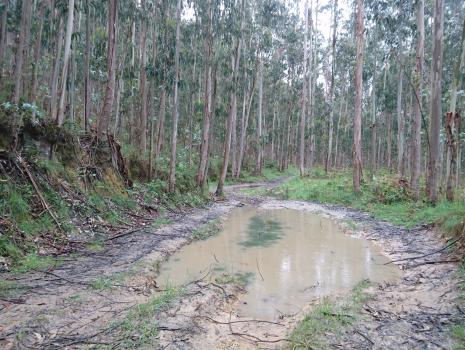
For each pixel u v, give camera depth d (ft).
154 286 19.45
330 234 35.70
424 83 77.66
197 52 69.51
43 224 24.45
